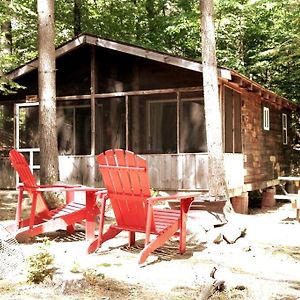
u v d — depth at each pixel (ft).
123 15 61.36
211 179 25.82
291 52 46.80
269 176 44.34
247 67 56.13
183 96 32.65
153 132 33.55
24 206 30.37
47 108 25.68
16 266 13.34
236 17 54.29
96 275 12.96
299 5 45.52
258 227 22.36
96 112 35.19
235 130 34.45
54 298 11.09
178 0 60.23
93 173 34.63
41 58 25.85
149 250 14.87
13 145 37.68
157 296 11.35
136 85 34.04
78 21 56.39
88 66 35.68
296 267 14.87
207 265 14.75
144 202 15.08
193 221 18.80
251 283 12.66
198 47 59.62
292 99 56.29
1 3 40.42
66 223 17.97
